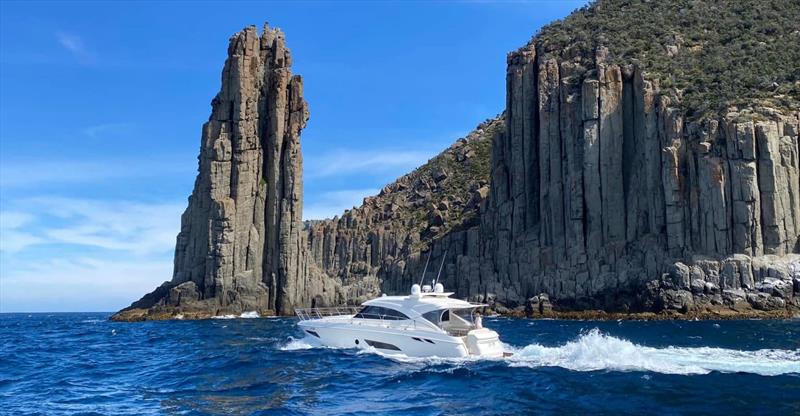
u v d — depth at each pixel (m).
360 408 24.47
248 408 24.83
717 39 115.25
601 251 99.56
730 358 33.66
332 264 172.88
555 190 107.62
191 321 90.75
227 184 108.62
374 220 177.88
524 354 35.09
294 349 40.00
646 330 62.03
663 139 96.19
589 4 141.25
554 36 123.06
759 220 84.88
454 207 161.25
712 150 89.38
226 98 112.12
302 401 25.84
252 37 114.75
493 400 24.94
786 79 98.75
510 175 122.06
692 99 97.31
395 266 148.12
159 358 41.84
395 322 37.06
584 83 105.12
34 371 36.66
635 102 103.62
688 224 90.75
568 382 27.55
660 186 95.81
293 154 113.50
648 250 93.56
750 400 24.09
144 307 106.06
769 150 85.62
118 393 28.91
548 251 106.50
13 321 132.25
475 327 35.84
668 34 116.06
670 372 29.59
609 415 22.44
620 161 102.06
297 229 111.69
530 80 119.94
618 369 30.45
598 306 95.69
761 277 82.75
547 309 99.62
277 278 109.06
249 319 94.81
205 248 105.75
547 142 112.00
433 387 27.75
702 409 22.89
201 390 28.80
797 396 24.69
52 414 24.70
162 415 24.06
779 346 43.03
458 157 190.75
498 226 119.31
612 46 113.00
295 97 116.12
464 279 120.81
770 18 118.50
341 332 39.09
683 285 85.31
